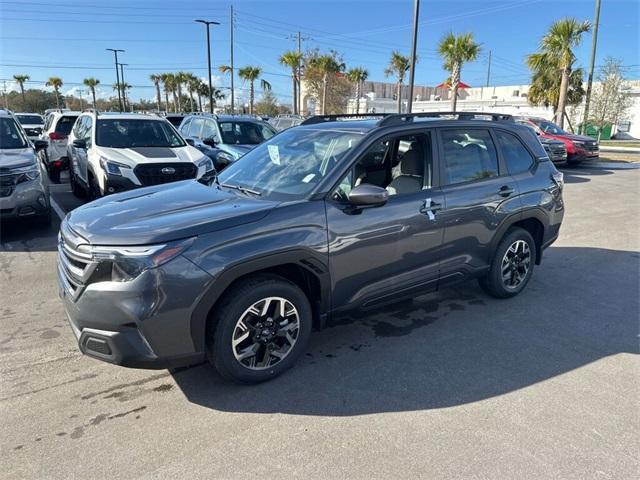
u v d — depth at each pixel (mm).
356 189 3375
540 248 5148
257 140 11398
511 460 2598
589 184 14172
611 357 3771
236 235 3043
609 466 2561
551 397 3209
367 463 2568
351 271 3562
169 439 2756
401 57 37531
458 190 4203
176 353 2936
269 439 2762
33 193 6855
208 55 32031
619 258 6551
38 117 25141
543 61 25422
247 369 3225
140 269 2777
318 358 3707
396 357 3734
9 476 2457
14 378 3369
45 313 4477
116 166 7652
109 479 2445
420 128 4055
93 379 3379
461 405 3111
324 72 38438
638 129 44906
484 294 5082
